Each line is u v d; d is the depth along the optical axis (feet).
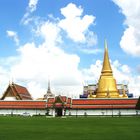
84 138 147.54
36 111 592.19
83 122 301.63
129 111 571.28
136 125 248.32
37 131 186.80
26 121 319.27
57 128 213.87
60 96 586.86
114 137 152.46
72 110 584.40
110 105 576.61
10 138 145.79
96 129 204.85
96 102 583.17
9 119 374.43
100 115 576.20
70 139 143.23
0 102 604.49
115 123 280.31
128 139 143.84
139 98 547.49
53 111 585.22
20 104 598.75
